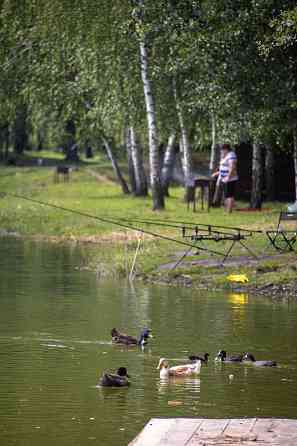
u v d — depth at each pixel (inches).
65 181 4921.3
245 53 2632.9
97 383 1145.4
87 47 3351.4
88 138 4338.1
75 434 951.6
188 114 3339.1
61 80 3833.7
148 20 2940.5
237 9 2608.3
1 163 6136.8
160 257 2186.3
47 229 3117.6
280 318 1577.3
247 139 2901.1
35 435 948.6
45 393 1098.1
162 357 1291.8
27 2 3572.8
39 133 6166.3
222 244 2274.9
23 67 3828.7
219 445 856.3
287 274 1904.5
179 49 2832.2
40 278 2026.3
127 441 933.2
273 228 2503.7
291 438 874.8
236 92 2694.4
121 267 2102.6
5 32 3745.1
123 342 1364.4
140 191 4010.8
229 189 3006.9
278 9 2509.8
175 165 4591.5
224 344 1374.3
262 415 1023.0
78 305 1680.6
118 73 3344.0
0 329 1456.7
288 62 2628.0
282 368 1238.3
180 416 1015.0
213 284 1915.6
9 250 2605.8
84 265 2256.4
